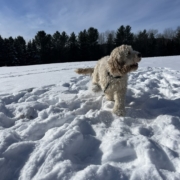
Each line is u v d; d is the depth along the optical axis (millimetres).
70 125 1186
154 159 883
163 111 1449
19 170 846
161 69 3969
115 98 1544
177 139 1047
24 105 1549
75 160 921
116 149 959
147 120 1338
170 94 1906
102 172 785
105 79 1639
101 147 1006
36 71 4039
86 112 1495
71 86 2367
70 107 1596
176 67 4398
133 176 771
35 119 1365
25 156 925
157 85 2396
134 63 1554
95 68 1994
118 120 1313
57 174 786
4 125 1282
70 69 4309
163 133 1142
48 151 922
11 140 1035
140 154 928
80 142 1035
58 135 1075
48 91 2037
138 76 3082
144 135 1136
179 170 835
